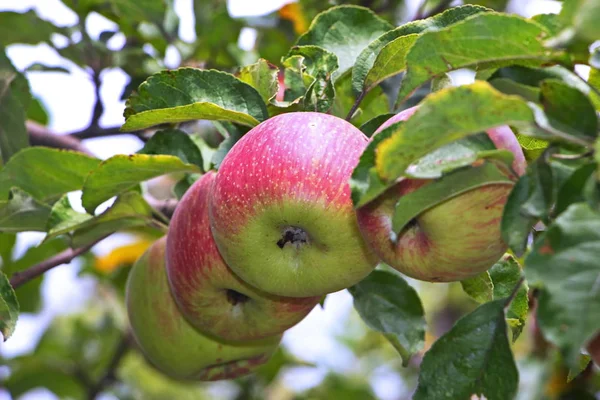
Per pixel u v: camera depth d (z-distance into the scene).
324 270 0.60
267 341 0.74
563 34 0.50
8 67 0.85
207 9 0.99
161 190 1.12
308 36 0.71
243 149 0.59
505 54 0.56
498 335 0.60
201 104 0.63
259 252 0.60
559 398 0.92
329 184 0.58
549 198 0.52
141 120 0.64
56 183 0.78
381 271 0.74
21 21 0.93
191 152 0.72
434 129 0.51
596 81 0.59
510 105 0.50
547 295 0.48
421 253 0.58
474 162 0.54
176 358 0.73
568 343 0.47
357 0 0.99
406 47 0.63
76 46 0.93
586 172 0.51
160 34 0.97
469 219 0.56
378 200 0.57
